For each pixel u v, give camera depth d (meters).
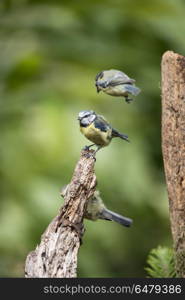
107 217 6.82
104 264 11.70
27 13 13.28
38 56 12.86
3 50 13.21
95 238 11.53
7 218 11.10
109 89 6.23
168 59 5.29
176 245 5.29
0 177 11.36
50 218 11.20
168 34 13.64
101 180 11.42
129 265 11.99
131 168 11.64
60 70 12.84
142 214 12.01
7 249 10.93
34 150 11.48
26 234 11.08
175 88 5.26
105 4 13.05
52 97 12.01
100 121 6.66
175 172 5.26
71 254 5.08
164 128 5.32
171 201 5.30
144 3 12.91
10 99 12.21
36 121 11.63
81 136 11.54
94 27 13.74
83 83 12.34
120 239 11.76
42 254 5.05
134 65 13.26
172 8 13.07
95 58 13.16
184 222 5.23
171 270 5.55
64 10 13.39
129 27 13.75
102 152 11.52
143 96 12.87
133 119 12.29
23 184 11.34
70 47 13.26
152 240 12.20
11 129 11.73
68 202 5.21
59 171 11.49
